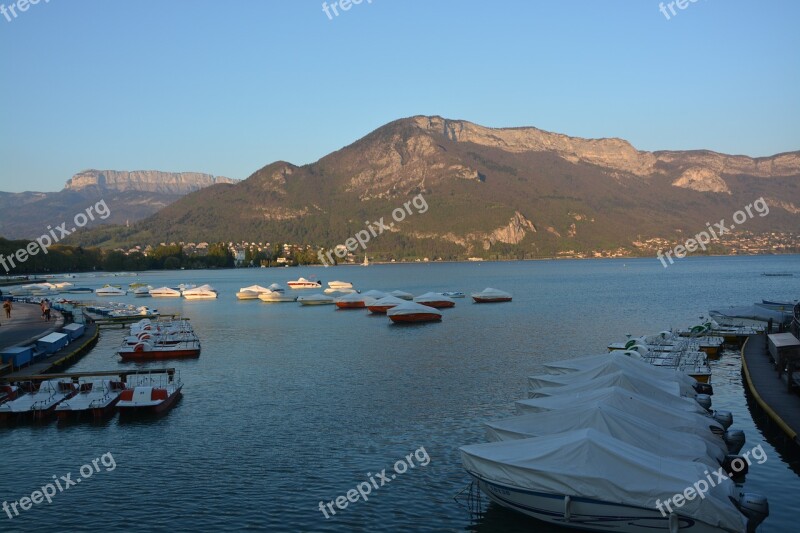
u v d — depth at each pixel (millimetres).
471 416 38156
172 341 66250
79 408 39281
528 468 22953
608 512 21812
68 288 177500
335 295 159125
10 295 144500
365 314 107750
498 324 87500
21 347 55375
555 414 26234
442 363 56250
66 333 68000
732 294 142625
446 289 181375
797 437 30984
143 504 26734
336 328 86812
